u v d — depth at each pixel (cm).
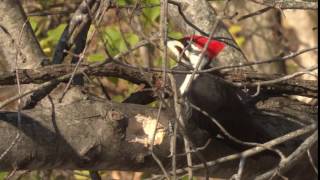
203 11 980
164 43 654
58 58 884
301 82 868
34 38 860
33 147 718
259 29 1505
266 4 782
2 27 855
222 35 964
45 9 1294
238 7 1405
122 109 750
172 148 670
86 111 740
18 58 848
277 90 866
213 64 895
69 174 1230
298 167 816
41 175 1098
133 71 812
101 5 830
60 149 726
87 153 732
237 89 862
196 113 802
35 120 722
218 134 805
